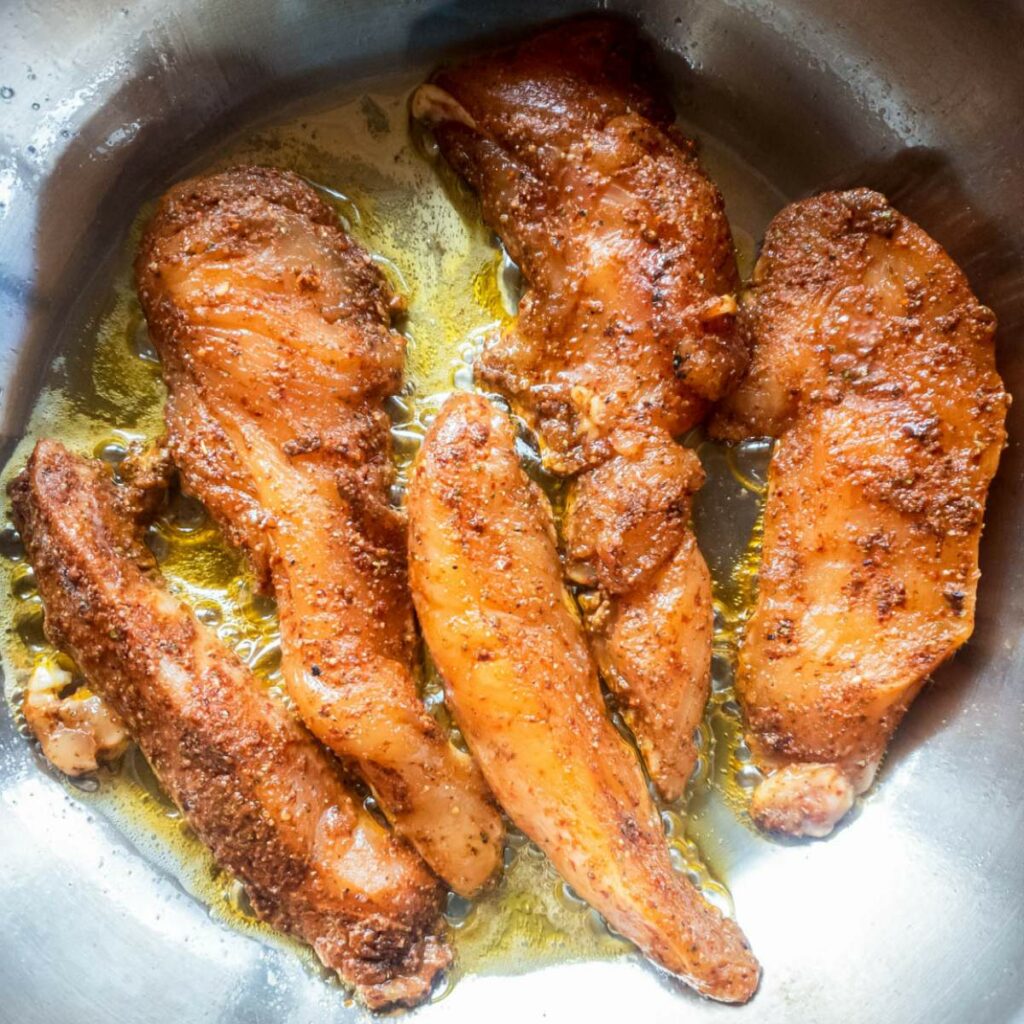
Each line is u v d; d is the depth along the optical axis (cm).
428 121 27
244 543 24
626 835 23
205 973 25
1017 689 25
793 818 25
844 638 24
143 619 23
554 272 25
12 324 26
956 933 24
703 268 24
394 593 24
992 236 25
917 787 26
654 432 24
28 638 26
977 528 24
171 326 24
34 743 26
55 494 24
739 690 26
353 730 23
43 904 25
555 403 25
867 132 27
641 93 27
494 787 23
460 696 23
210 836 23
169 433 25
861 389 25
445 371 27
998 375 25
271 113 27
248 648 26
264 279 24
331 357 24
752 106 28
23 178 26
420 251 27
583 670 23
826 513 24
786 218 26
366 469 24
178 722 23
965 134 26
